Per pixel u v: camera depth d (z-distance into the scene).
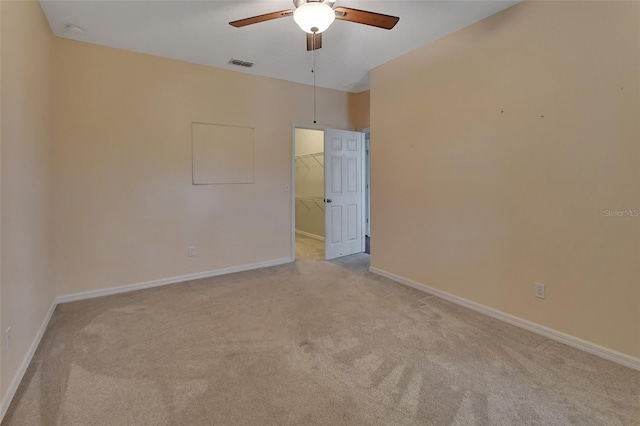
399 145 3.69
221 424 1.59
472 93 2.90
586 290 2.24
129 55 3.41
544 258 2.46
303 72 4.14
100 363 2.11
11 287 1.83
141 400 1.75
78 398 1.76
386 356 2.20
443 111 3.17
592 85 2.16
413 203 3.56
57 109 3.07
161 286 3.65
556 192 2.37
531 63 2.47
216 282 3.79
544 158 2.43
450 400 1.75
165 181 3.67
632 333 2.04
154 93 3.56
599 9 2.11
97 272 3.33
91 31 2.97
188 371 2.02
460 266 3.09
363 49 3.42
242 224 4.23
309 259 4.88
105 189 3.34
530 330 2.55
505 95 2.65
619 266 2.08
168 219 3.71
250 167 4.25
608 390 1.82
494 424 1.58
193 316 2.85
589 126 2.18
